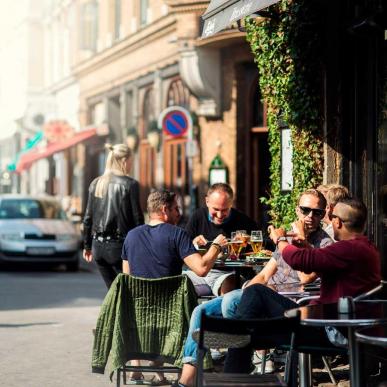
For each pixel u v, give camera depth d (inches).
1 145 2630.4
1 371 456.4
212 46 1000.9
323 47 530.0
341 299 308.2
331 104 525.3
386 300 330.3
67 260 1090.7
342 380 410.9
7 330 592.7
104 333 382.3
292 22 541.0
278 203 578.2
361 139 516.4
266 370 437.4
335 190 425.4
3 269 1135.0
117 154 514.3
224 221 482.3
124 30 1400.1
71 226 1130.7
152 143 1222.9
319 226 402.9
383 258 494.9
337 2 519.5
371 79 503.2
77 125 1752.0
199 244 446.3
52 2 2018.9
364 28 498.3
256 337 335.0
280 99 560.4
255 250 451.5
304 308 319.3
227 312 359.9
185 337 376.2
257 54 581.3
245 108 1011.9
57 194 1939.0
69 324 618.8
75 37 1775.3
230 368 335.0
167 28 1186.6
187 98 1149.7
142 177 1333.7
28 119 2159.2
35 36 2197.3
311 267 329.4
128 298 379.9
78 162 1721.2
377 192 498.9
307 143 538.3
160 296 378.6
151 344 379.2
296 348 315.9
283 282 410.6
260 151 1013.8
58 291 834.8
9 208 1160.2
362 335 281.3
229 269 462.9
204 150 1060.5
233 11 465.1
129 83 1391.5
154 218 417.4
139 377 431.8
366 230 509.7
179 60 1054.4
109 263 509.7
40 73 2193.7
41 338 559.8
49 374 449.1
